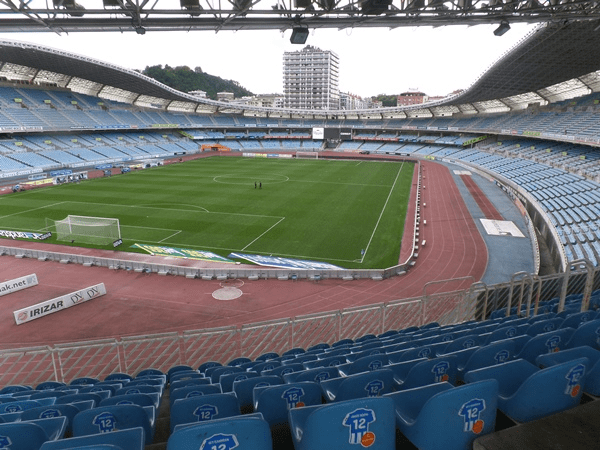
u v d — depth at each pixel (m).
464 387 3.56
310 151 111.12
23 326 20.38
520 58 48.97
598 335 5.99
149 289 24.73
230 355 16.95
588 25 35.12
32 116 74.56
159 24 11.14
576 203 35.31
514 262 29.05
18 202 46.09
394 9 11.56
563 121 61.06
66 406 6.64
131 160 85.31
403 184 60.22
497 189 56.28
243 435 3.43
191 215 40.91
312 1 11.00
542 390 3.82
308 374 7.12
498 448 3.08
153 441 6.30
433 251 31.36
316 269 26.67
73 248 31.86
